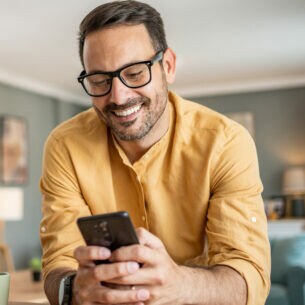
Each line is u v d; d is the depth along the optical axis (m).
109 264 0.85
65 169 1.32
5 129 6.16
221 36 5.20
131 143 1.27
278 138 7.20
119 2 1.13
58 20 4.51
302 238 4.08
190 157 1.25
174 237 1.28
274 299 3.64
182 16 4.57
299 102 7.12
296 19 4.76
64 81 6.79
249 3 4.32
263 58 6.11
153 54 1.14
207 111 1.33
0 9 4.24
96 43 1.11
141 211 1.29
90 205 1.32
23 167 6.45
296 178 6.66
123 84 1.10
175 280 0.91
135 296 0.87
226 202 1.19
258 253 1.15
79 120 1.38
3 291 1.02
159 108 1.16
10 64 5.90
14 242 6.29
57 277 1.11
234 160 1.24
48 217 1.29
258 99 7.31
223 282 1.01
